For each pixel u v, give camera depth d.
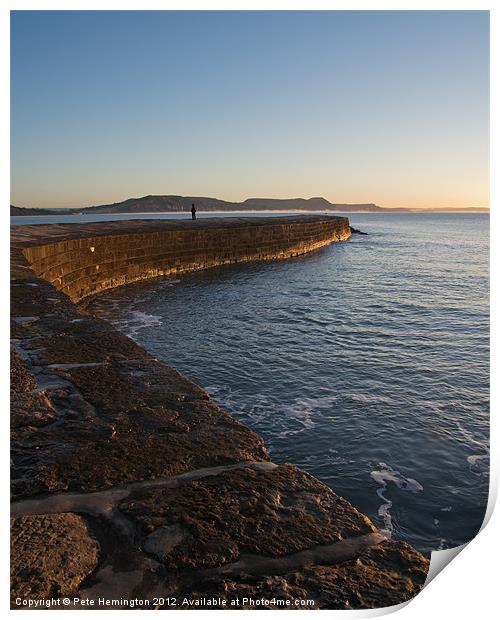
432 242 58.75
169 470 2.53
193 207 41.47
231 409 8.27
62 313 5.96
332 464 6.58
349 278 26.11
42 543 1.95
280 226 35.81
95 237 19.14
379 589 1.78
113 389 3.59
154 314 15.86
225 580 1.79
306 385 9.54
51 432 2.90
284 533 2.06
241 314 16.23
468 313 17.05
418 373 10.40
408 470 6.48
